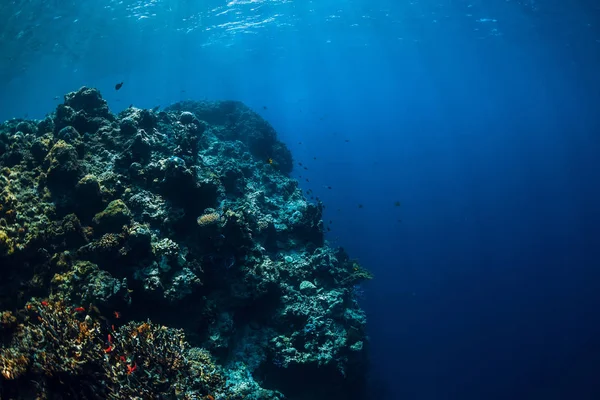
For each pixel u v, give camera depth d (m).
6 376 5.23
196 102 18.81
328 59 60.91
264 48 44.81
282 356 9.02
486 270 56.22
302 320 9.82
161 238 8.19
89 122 10.05
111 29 28.78
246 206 10.83
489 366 35.62
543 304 48.31
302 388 9.47
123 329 5.96
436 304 46.03
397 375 31.80
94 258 7.25
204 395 5.89
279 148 18.33
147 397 5.20
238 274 9.09
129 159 9.29
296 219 12.61
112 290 6.64
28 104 45.97
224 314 8.68
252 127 17.53
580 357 37.59
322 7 32.69
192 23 31.36
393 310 43.81
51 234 7.25
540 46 50.72
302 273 11.36
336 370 9.58
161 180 8.94
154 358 5.64
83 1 24.50
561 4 31.53
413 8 34.00
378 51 56.00
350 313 11.92
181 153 9.77
